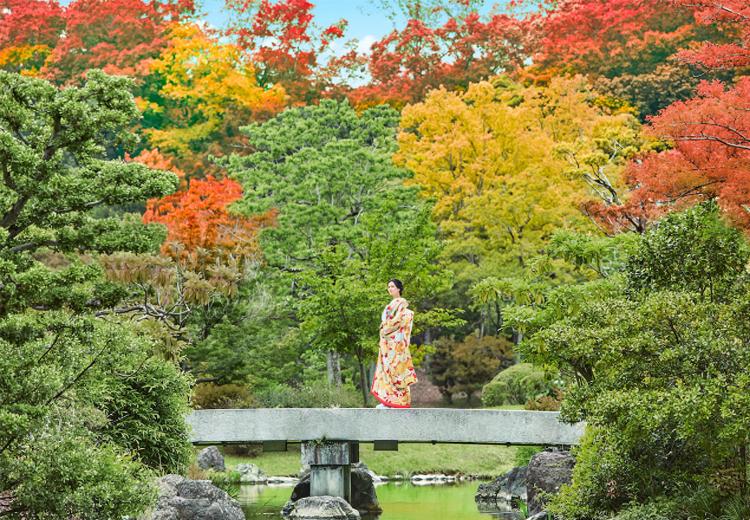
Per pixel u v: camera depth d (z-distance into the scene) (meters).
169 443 18.11
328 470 21.05
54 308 13.42
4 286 12.97
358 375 40.88
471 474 30.28
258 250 32.25
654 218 21.22
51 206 13.30
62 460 11.90
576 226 34.16
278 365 32.94
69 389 13.47
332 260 30.00
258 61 58.78
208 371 31.00
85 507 11.98
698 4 18.19
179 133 54.50
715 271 14.44
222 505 17.47
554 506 15.35
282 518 20.75
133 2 60.59
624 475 14.55
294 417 21.09
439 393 46.94
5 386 12.35
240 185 38.75
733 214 14.88
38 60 60.31
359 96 54.47
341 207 35.94
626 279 15.99
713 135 16.64
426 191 39.78
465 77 53.84
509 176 39.25
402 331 20.05
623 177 18.88
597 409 12.59
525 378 33.44
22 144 12.91
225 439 21.14
